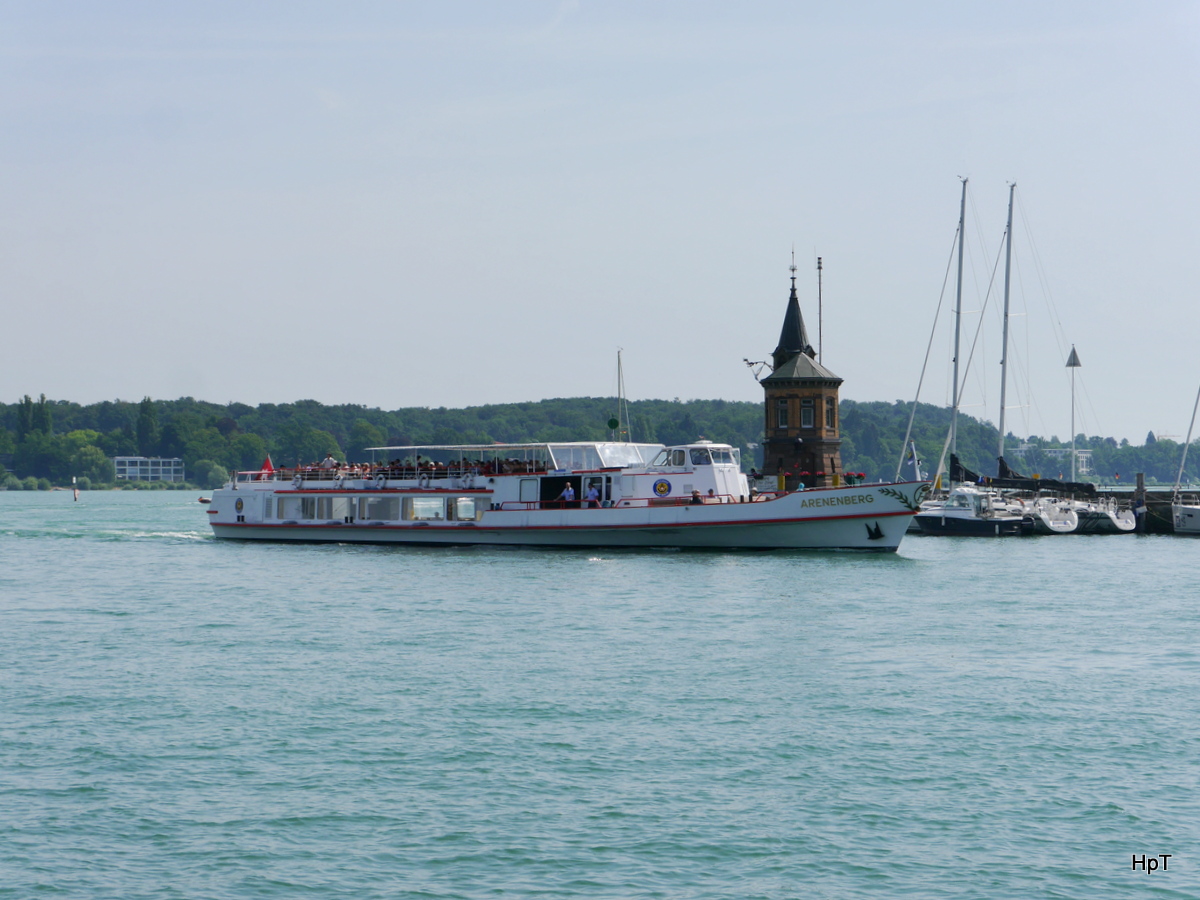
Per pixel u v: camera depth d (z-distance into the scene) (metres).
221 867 32.62
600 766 40.88
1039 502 150.50
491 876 32.06
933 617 72.81
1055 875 32.22
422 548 118.38
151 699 50.31
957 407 158.88
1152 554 120.06
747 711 48.09
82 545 138.25
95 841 34.38
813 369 156.62
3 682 53.94
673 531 108.56
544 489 114.44
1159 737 44.16
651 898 30.80
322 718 47.00
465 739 44.00
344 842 34.25
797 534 107.06
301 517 127.50
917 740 43.81
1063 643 63.41
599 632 67.38
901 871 32.44
